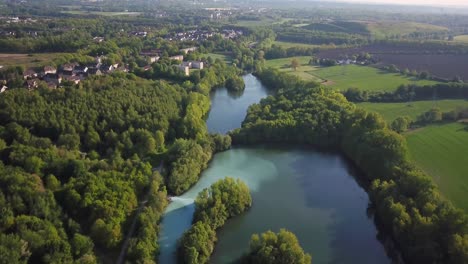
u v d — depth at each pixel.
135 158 188.25
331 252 145.88
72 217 142.75
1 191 140.50
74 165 167.62
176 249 139.75
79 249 125.19
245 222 160.12
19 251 117.31
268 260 124.81
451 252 124.88
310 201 177.25
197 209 154.25
